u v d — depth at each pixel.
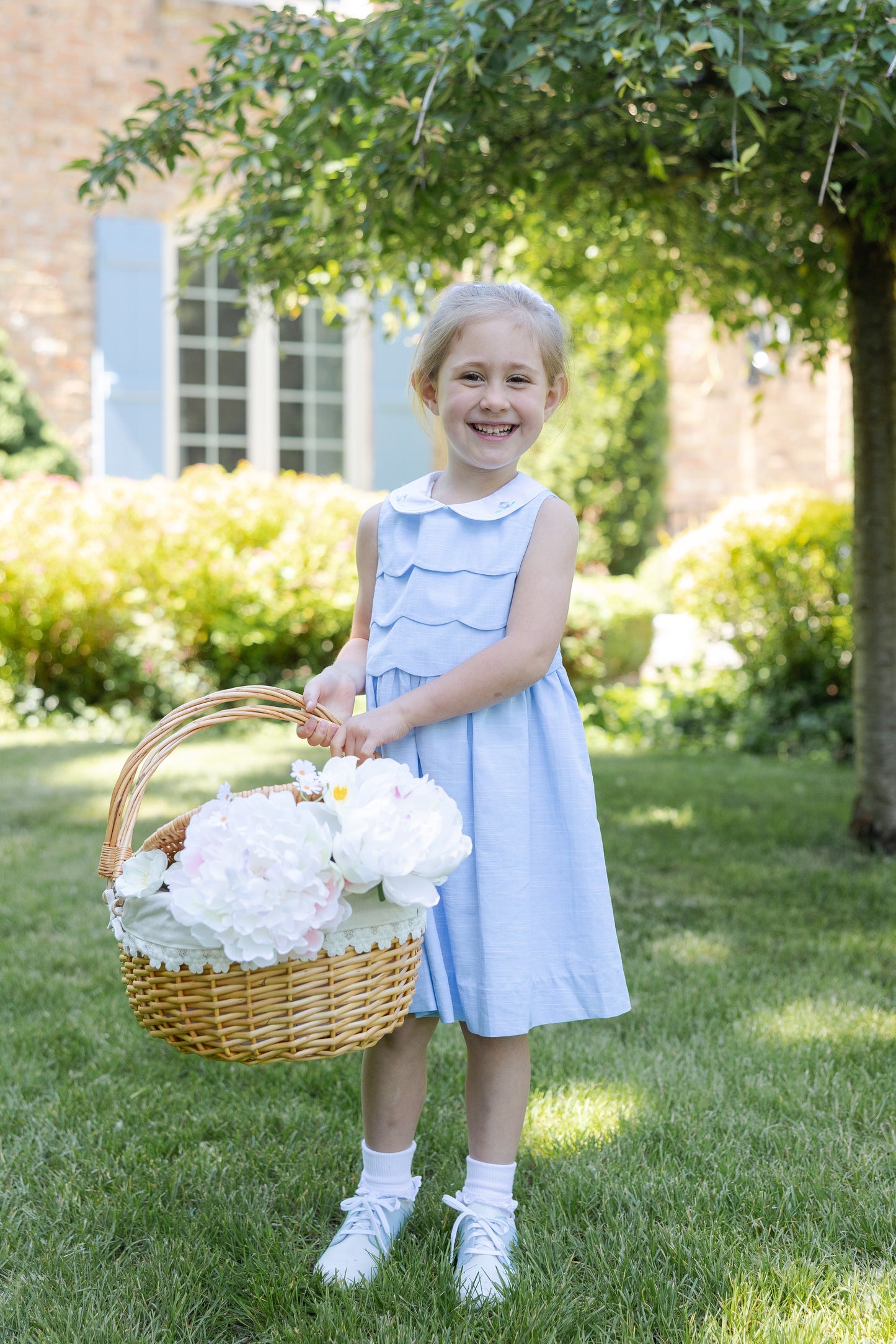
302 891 1.27
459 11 2.45
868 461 3.81
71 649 6.53
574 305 4.95
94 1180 1.81
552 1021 1.59
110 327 8.17
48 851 3.93
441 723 1.56
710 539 6.62
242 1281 1.54
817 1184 1.75
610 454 9.34
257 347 8.70
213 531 6.60
